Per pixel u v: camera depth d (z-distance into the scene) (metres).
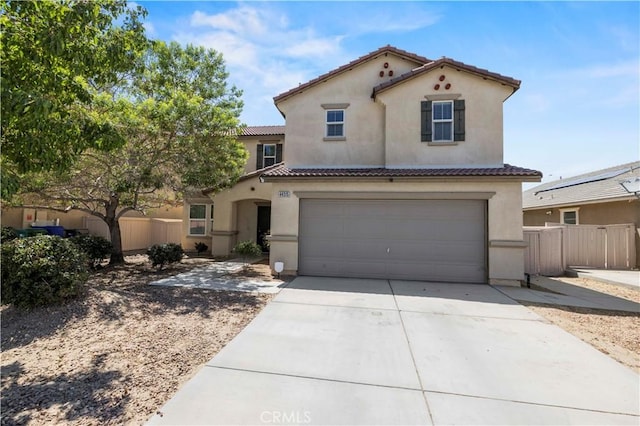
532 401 3.64
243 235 17.97
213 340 5.37
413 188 10.39
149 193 13.13
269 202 18.03
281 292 8.71
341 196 10.78
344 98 12.29
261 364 4.48
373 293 8.68
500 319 6.63
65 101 4.82
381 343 5.29
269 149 18.50
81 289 7.12
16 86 4.12
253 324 6.16
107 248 12.28
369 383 4.00
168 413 3.31
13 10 4.10
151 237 20.45
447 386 3.96
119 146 5.35
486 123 10.96
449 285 9.79
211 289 8.98
